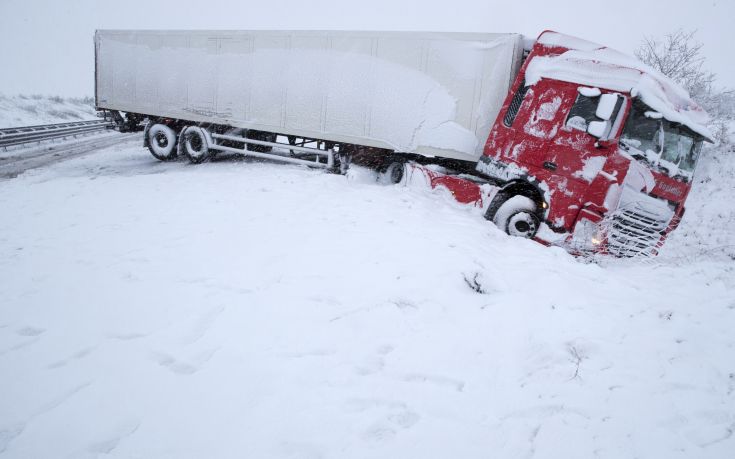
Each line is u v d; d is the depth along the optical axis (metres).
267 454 2.29
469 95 7.84
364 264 4.70
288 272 4.46
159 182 8.98
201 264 4.64
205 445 2.34
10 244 5.46
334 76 9.44
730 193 11.05
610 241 5.95
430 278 4.43
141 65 12.51
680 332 3.84
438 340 3.46
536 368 3.22
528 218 6.67
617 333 3.75
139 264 4.67
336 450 2.34
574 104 6.25
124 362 3.03
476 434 2.53
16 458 2.25
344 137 9.51
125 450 2.30
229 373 2.93
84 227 6.08
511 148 6.89
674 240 9.29
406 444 2.41
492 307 4.02
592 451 2.46
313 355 3.15
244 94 10.86
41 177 10.84
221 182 8.68
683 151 6.29
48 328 3.45
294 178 8.89
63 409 2.59
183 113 12.04
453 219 6.65
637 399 2.94
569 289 4.48
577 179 6.12
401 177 9.23
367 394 2.80
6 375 2.89
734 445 2.56
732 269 5.96
